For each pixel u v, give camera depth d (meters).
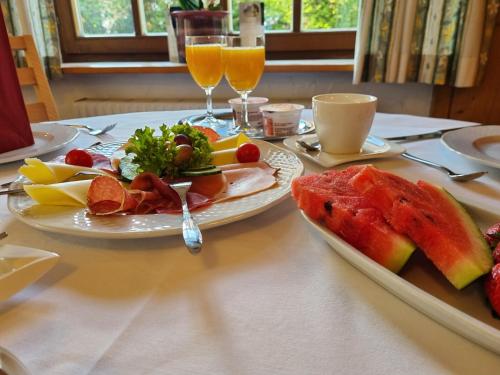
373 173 0.35
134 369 0.24
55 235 0.41
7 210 0.47
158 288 0.32
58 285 0.32
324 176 0.40
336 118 0.59
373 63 1.49
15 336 0.27
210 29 1.20
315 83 1.71
